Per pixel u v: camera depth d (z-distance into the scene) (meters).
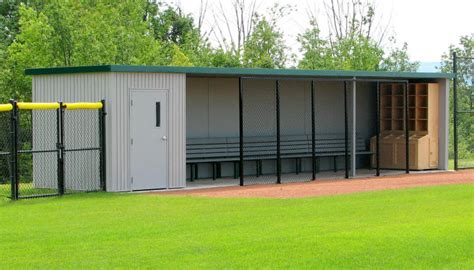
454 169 26.67
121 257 12.05
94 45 33.06
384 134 27.45
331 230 14.23
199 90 24.16
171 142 20.58
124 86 19.67
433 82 26.66
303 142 26.33
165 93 20.41
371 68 44.69
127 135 19.78
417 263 11.65
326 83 27.08
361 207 17.06
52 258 12.04
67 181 20.55
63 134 18.88
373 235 13.70
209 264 11.55
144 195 19.20
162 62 37.78
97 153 19.86
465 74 28.33
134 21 38.19
